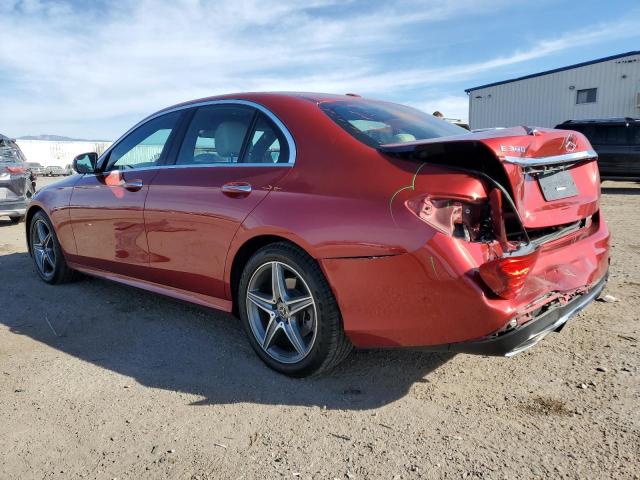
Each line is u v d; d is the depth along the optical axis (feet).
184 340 11.86
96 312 13.88
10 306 14.57
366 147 9.05
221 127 11.39
